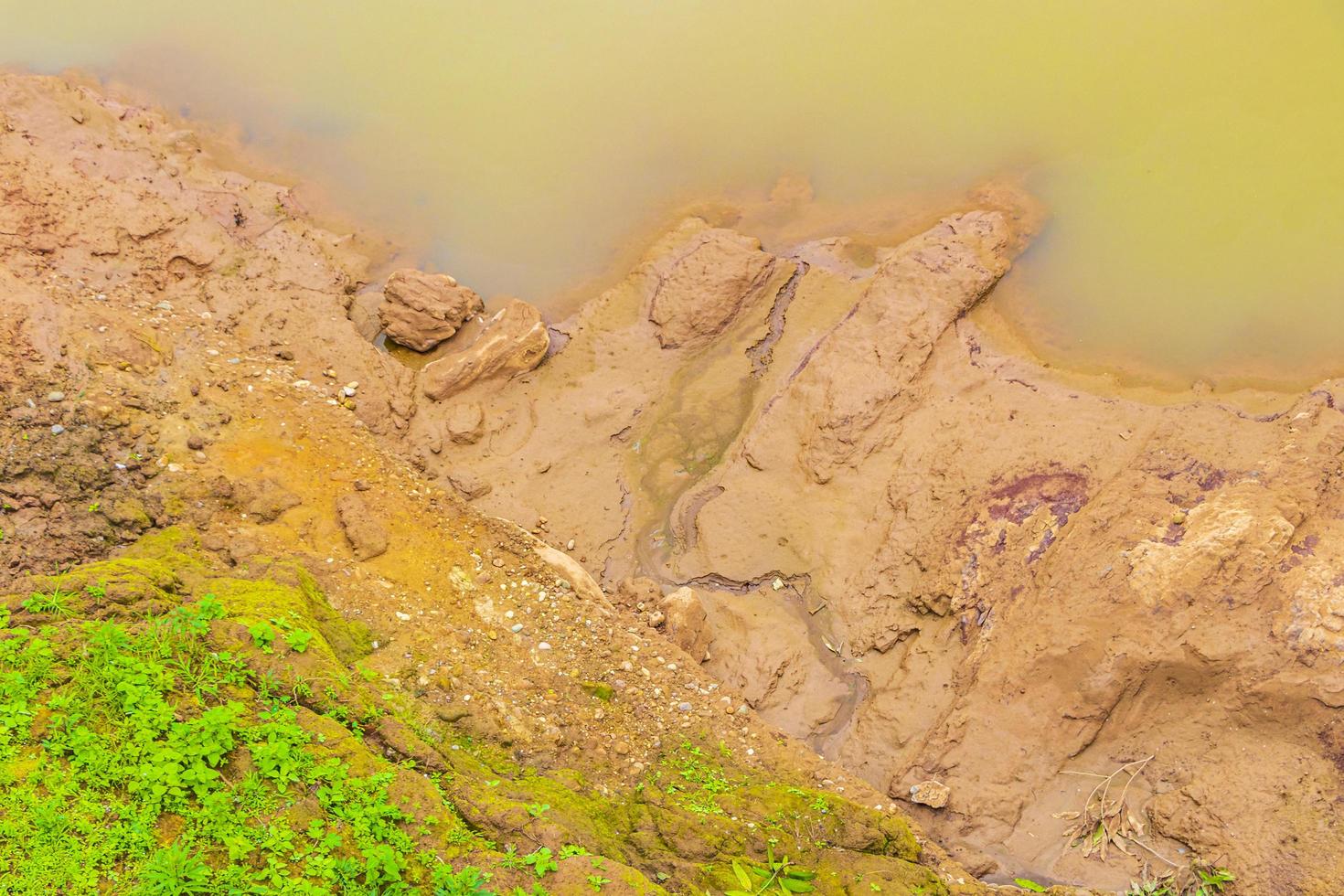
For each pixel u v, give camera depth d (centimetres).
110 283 872
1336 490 754
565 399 933
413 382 918
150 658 526
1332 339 862
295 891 448
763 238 1001
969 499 820
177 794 471
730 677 801
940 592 796
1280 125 953
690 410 926
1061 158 987
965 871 682
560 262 1013
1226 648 705
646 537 878
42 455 700
